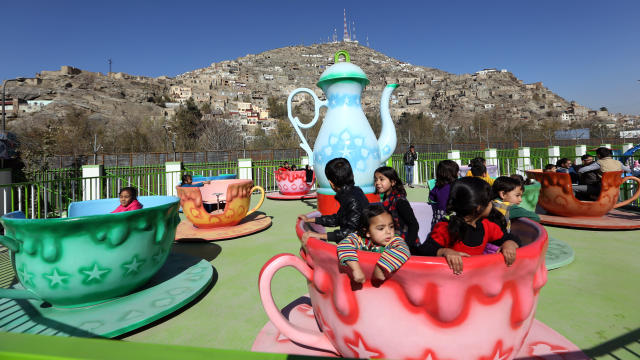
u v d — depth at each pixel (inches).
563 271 123.9
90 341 17.0
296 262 61.5
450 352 46.7
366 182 184.2
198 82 7121.1
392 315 47.6
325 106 217.3
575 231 185.3
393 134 199.3
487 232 58.9
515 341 50.9
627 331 80.1
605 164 190.9
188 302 98.4
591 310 92.1
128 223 93.7
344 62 193.3
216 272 133.0
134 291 103.8
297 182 362.0
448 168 103.0
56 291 88.0
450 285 44.7
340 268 50.4
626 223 184.9
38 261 86.4
